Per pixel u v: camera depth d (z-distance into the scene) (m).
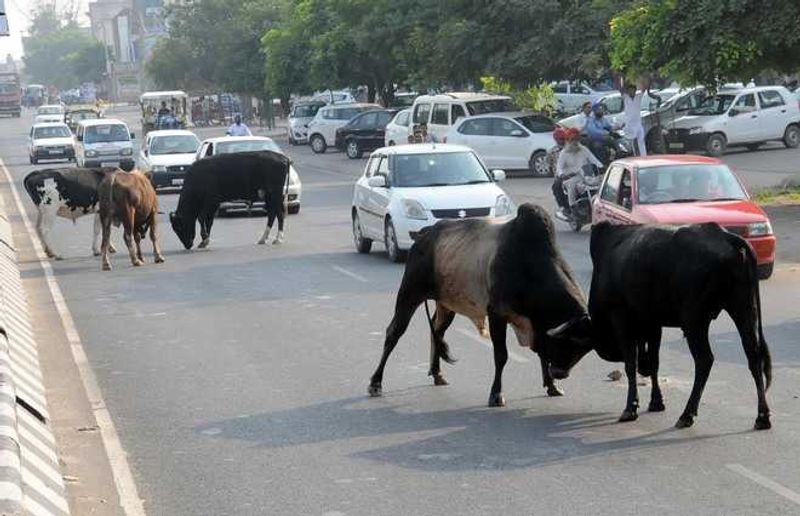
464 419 11.25
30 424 10.58
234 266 23.14
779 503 8.42
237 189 26.14
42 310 18.84
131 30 163.75
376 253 24.25
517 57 40.91
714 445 9.95
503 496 8.84
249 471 9.84
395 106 63.12
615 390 12.16
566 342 11.11
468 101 42.59
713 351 13.85
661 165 19.31
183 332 16.47
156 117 75.44
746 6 26.27
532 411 11.44
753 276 10.20
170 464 10.16
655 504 8.50
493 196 22.06
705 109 41.88
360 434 10.87
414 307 12.43
